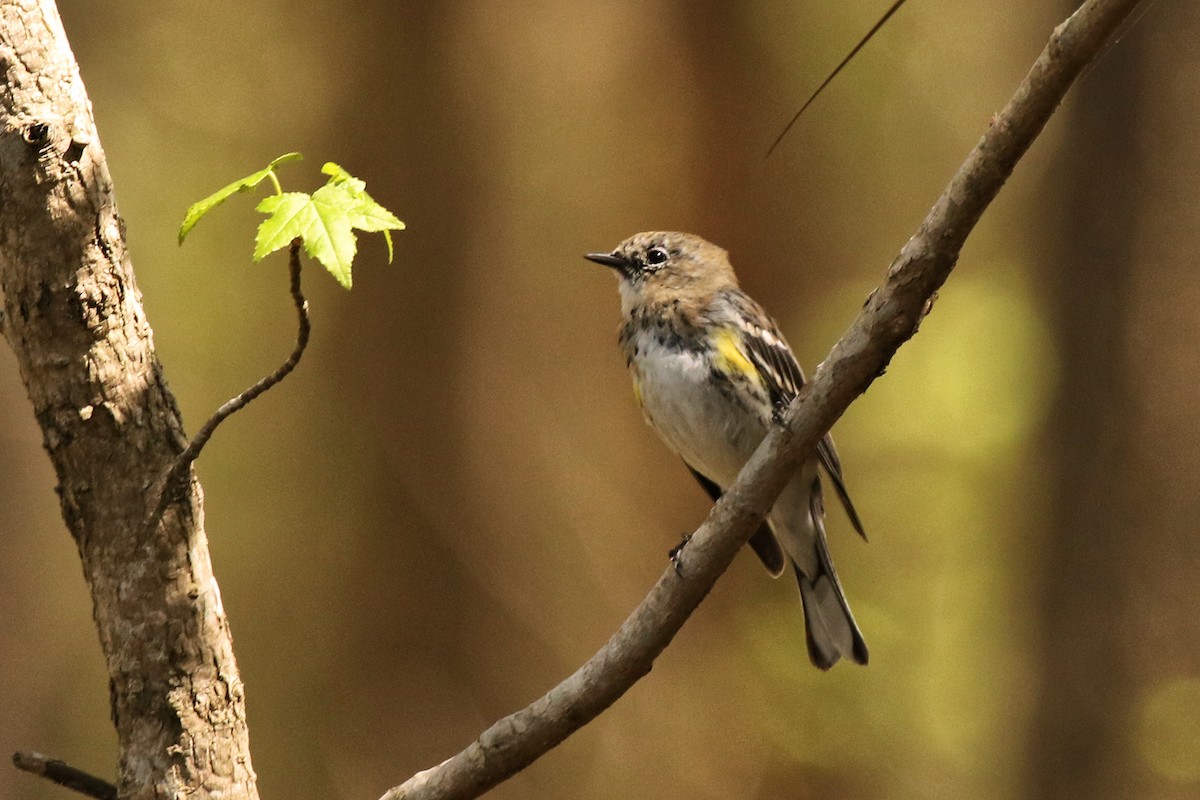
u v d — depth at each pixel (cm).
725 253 817
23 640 1260
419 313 1334
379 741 1298
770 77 1466
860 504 1541
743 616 1445
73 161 399
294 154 392
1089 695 1191
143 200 1491
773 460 443
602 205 1423
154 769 408
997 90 1739
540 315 1397
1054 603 1211
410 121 1332
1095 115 1211
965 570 1494
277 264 1388
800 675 1398
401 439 1336
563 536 1367
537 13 1366
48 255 398
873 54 1595
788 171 1467
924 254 415
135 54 1516
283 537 1343
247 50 1447
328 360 1350
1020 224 1541
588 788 1377
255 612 1327
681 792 1369
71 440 405
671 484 1409
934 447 1530
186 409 1385
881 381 1562
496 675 1324
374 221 380
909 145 1697
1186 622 1179
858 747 1378
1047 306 1246
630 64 1438
